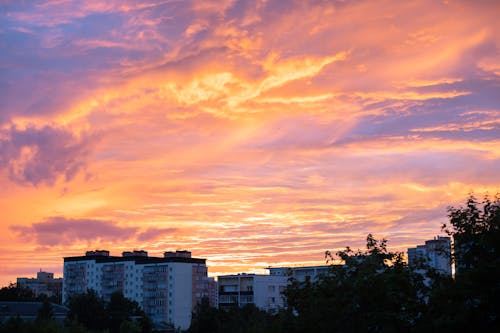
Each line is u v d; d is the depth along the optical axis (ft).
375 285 100.94
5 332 322.96
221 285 530.27
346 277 106.63
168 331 469.98
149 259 567.59
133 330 379.96
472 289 92.84
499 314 91.91
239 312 339.57
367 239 109.40
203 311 389.19
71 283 631.56
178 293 544.21
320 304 107.76
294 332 111.24
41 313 396.57
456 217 98.63
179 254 559.38
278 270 540.11
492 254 95.30
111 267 593.42
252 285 513.86
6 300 539.70
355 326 101.71
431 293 99.50
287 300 115.44
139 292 574.97
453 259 99.60
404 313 100.68
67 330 337.52
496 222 95.04
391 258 107.55
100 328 415.23
